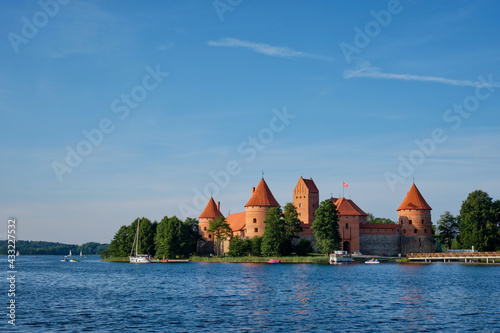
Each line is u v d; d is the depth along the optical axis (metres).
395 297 57.28
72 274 104.75
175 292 63.66
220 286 70.38
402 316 44.97
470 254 126.06
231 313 46.56
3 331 38.97
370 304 51.94
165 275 94.38
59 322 42.38
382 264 125.19
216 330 39.25
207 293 62.06
